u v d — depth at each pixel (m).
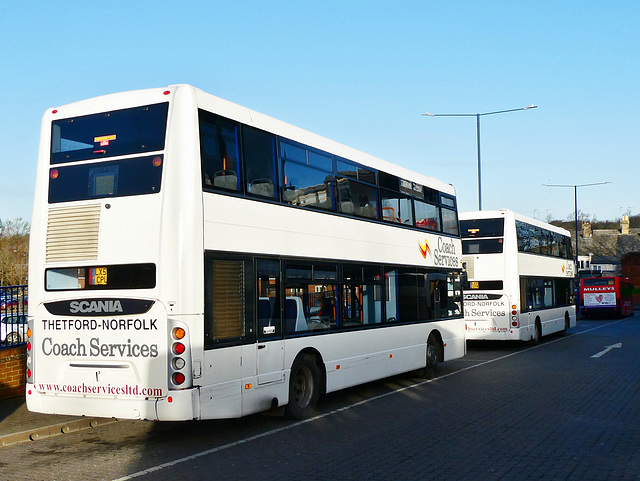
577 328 35.28
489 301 22.47
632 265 75.12
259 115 9.88
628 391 12.98
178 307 8.05
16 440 8.92
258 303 9.35
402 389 13.70
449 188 17.34
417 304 14.78
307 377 10.67
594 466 7.45
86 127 8.84
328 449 8.39
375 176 13.31
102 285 8.44
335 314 11.44
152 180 8.34
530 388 13.55
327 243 11.30
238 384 8.80
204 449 8.45
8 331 11.87
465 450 8.25
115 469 7.48
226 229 8.80
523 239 23.62
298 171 10.66
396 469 7.37
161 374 8.04
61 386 8.59
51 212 8.84
